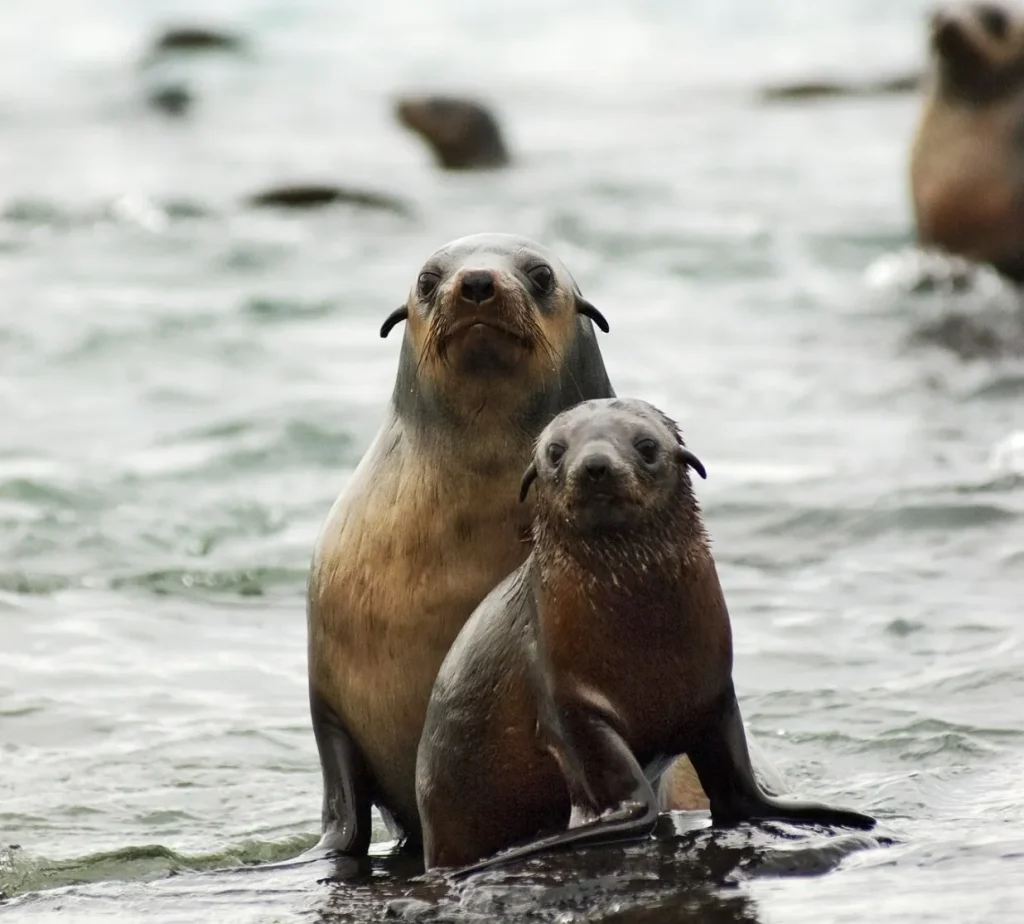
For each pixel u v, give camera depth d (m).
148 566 49.66
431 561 30.34
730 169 135.25
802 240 101.31
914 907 24.92
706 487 54.81
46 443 62.34
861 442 60.50
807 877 26.31
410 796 31.27
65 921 27.77
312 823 33.31
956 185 85.94
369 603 30.62
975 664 39.41
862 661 40.41
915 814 30.38
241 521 53.72
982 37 85.06
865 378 70.19
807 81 189.75
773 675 39.72
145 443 62.19
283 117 178.50
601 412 27.33
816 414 64.88
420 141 160.25
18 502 55.03
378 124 173.12
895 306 83.25
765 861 26.62
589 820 26.73
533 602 27.34
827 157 140.75
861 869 26.58
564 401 31.11
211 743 37.34
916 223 88.75
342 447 61.31
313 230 107.44
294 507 55.06
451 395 30.34
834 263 95.38
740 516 52.03
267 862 31.22
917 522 50.62
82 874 30.78
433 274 31.27
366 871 29.94
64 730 38.19
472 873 27.05
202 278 92.25
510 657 27.55
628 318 82.31
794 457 58.75
